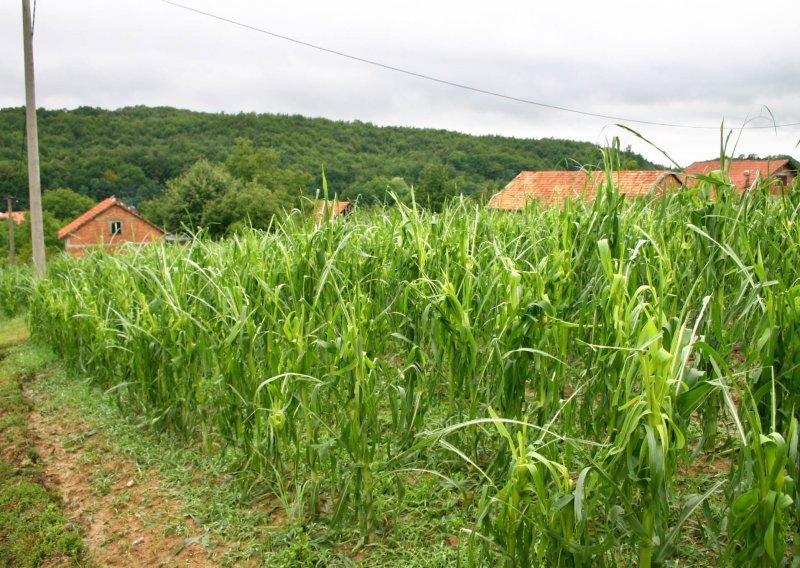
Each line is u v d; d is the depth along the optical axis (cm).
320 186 514
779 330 239
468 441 391
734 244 370
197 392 466
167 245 745
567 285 390
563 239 394
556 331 324
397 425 377
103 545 372
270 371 380
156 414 525
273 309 443
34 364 873
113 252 777
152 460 480
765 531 193
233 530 362
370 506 331
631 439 219
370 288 513
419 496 365
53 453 533
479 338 460
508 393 329
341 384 374
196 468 457
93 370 728
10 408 669
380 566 307
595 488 223
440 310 356
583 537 234
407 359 355
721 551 270
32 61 1436
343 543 332
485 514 247
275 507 383
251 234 579
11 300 1491
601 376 309
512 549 233
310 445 336
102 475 471
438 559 299
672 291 398
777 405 253
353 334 321
